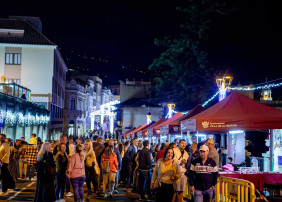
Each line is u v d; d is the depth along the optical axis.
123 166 15.77
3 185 12.93
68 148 12.73
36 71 46.12
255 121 10.25
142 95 59.28
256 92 27.95
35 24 52.94
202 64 33.16
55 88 50.22
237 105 11.01
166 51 36.22
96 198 12.46
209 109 11.60
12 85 31.42
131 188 15.16
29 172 17.36
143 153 12.24
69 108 77.56
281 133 12.46
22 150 17.39
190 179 8.09
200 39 33.94
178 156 10.17
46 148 10.12
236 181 8.20
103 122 82.44
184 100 35.97
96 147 13.87
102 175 13.66
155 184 8.41
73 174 10.03
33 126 34.84
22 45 45.66
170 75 37.12
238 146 16.14
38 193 10.05
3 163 12.88
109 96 122.44
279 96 26.41
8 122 24.39
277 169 12.65
